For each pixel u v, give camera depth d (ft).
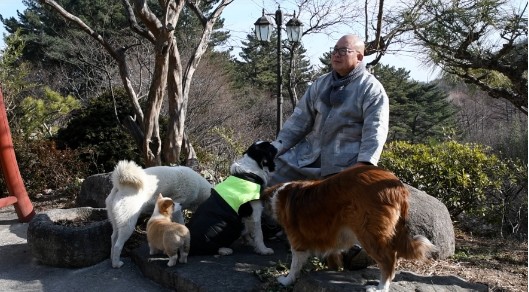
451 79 20.30
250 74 73.87
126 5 21.21
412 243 10.05
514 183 22.12
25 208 20.59
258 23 29.73
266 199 12.16
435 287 10.66
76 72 59.16
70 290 13.51
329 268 11.77
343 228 10.33
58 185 26.58
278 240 15.34
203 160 28.14
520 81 16.94
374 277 10.98
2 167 20.22
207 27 22.74
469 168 20.39
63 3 53.16
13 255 16.52
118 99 30.48
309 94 14.93
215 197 13.91
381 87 13.34
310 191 10.84
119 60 21.65
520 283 12.38
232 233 13.70
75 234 14.67
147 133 21.25
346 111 13.55
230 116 58.90
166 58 20.34
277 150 14.57
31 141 28.27
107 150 29.25
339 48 13.56
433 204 14.87
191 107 55.31
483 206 20.27
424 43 18.25
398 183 10.03
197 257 13.70
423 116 67.97
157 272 13.29
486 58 17.20
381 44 21.30
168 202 14.01
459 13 16.75
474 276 12.78
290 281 11.52
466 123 60.90
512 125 40.22
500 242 17.97
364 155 12.55
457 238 18.44
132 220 14.28
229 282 11.95
